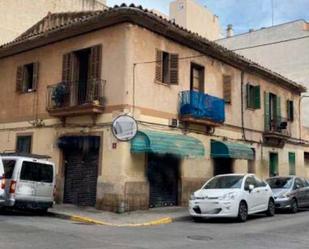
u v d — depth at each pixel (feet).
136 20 56.49
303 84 108.06
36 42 67.46
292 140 95.76
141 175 56.08
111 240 33.27
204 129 67.67
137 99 56.08
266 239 36.22
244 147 72.18
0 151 72.43
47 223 42.98
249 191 51.67
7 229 36.47
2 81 74.28
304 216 57.41
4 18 93.81
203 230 41.65
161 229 42.01
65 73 62.39
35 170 50.90
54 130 63.41
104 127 56.34
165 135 56.24
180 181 62.85
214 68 71.72
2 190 44.70
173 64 62.23
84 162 59.41
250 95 81.30
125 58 55.36
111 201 53.83
